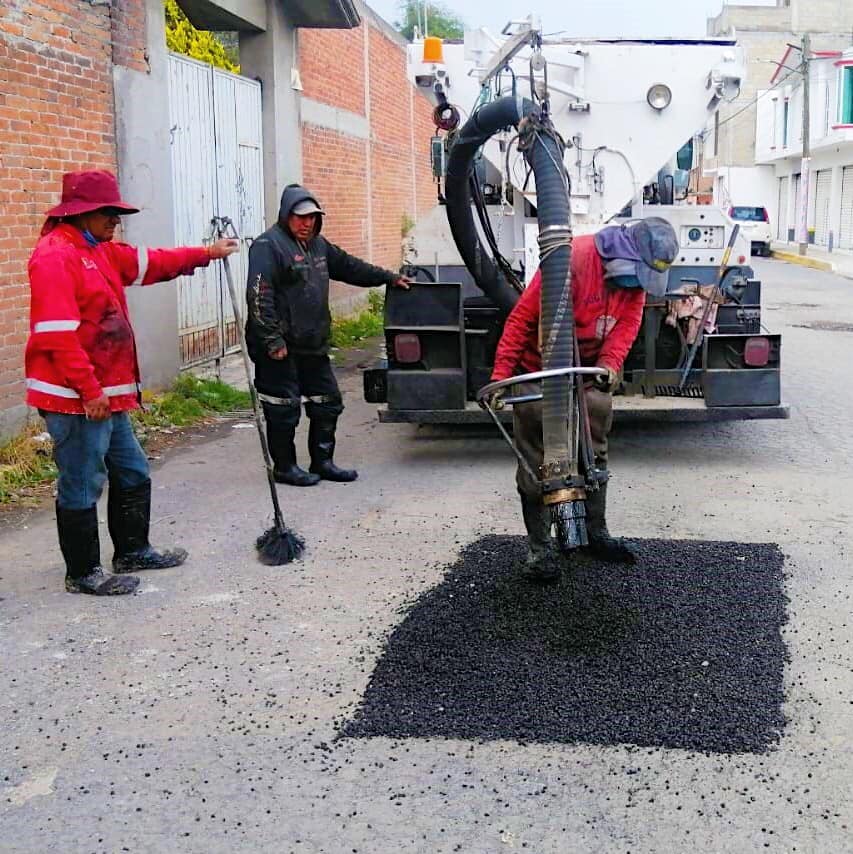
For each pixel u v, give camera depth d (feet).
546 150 14.94
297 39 42.37
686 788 10.80
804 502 20.72
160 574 17.13
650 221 14.74
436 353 23.31
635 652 13.62
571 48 26.32
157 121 30.50
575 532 14.48
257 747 11.77
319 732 12.05
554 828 10.23
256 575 17.02
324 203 47.65
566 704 12.38
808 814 10.37
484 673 13.17
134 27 29.12
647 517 19.80
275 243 21.16
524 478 15.56
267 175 40.29
